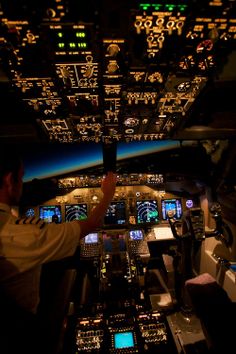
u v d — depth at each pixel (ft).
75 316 7.23
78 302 9.28
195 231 7.85
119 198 10.91
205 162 10.28
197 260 10.98
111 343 6.23
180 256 8.90
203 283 6.20
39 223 4.19
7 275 3.87
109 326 6.61
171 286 10.35
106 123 7.50
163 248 11.39
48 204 10.66
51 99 5.95
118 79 5.09
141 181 10.73
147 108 6.55
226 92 7.48
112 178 5.47
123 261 9.74
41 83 5.22
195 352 6.98
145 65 4.62
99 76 4.99
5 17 3.43
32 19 3.45
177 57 4.43
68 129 7.89
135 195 10.98
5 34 3.77
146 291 9.43
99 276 9.54
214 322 4.96
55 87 5.39
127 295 9.16
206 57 4.53
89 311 7.85
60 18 3.43
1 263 3.84
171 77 5.14
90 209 10.64
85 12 3.34
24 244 3.88
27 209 10.59
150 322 6.66
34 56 4.32
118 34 3.78
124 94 5.75
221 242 9.16
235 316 4.99
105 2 3.19
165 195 11.10
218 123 8.57
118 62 4.51
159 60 4.50
